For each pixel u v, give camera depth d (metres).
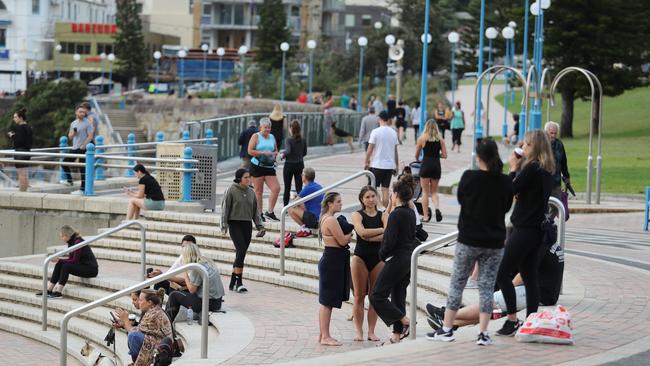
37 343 34.03
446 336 20.58
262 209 40.84
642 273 28.48
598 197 51.25
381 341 26.58
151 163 53.03
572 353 19.22
